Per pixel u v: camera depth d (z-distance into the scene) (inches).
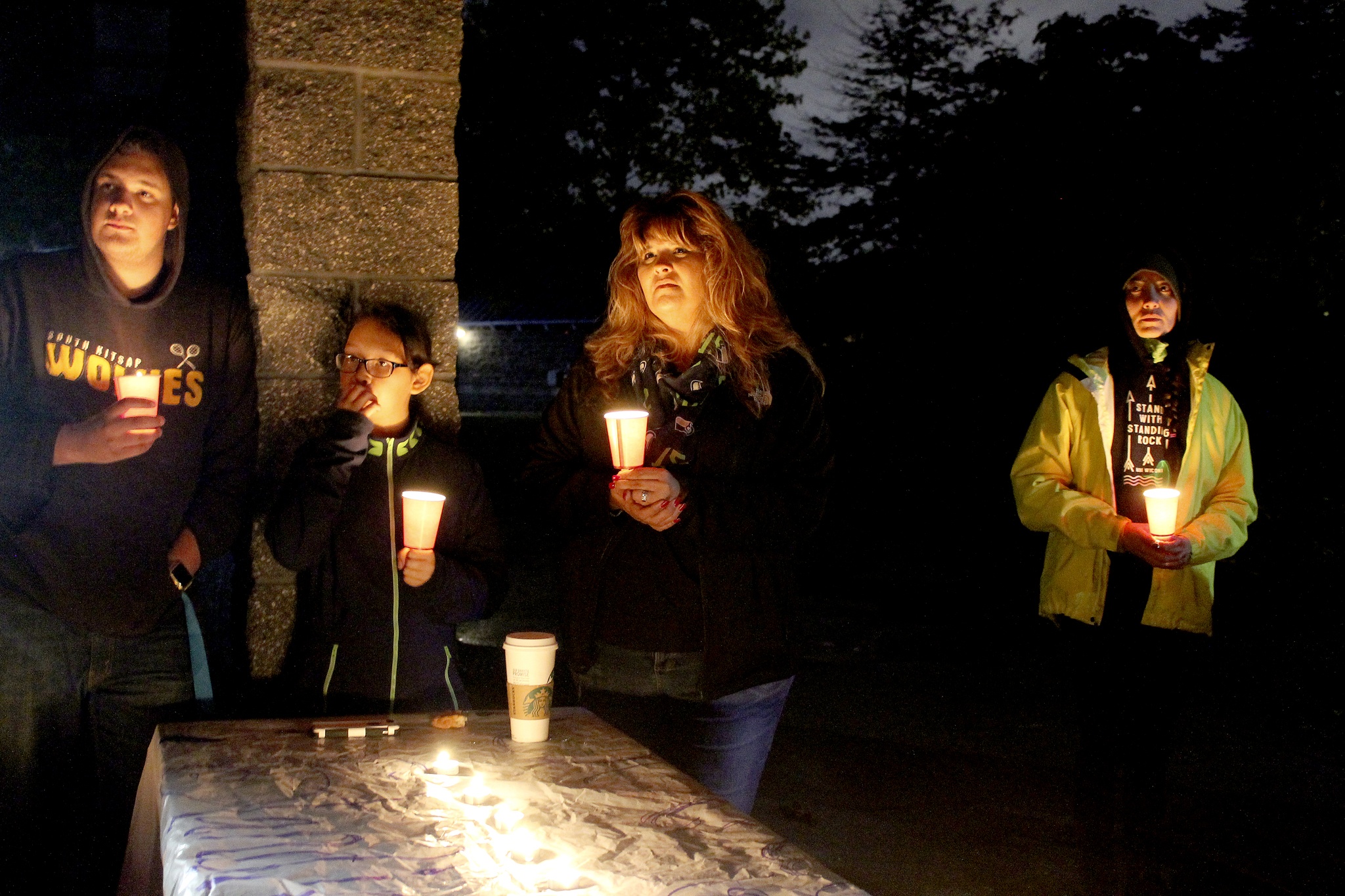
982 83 585.0
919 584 435.8
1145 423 146.0
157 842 80.9
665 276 116.1
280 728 92.9
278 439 139.6
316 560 118.8
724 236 116.2
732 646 112.7
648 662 114.9
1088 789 141.5
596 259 1112.2
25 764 116.0
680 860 63.2
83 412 117.6
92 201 115.5
